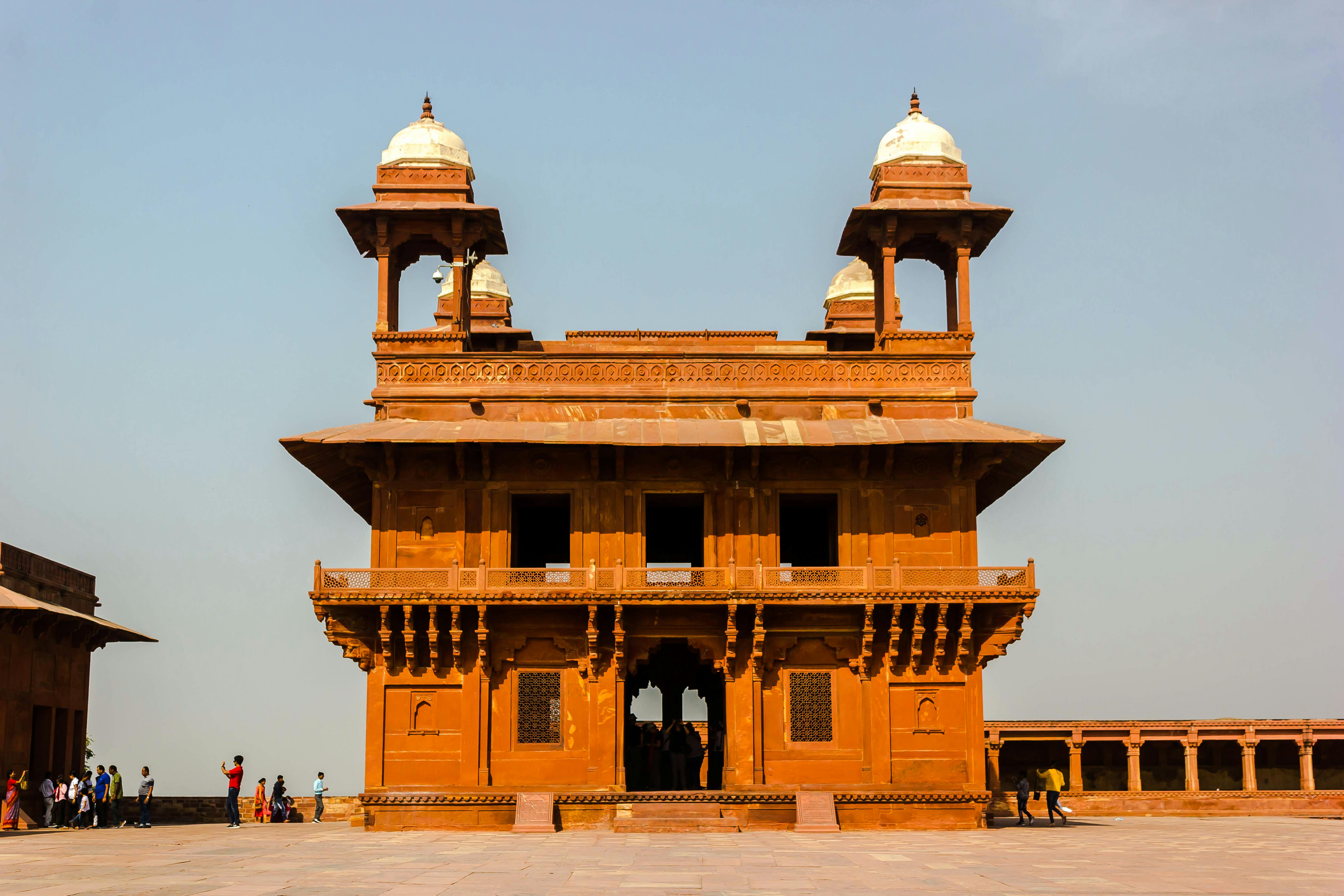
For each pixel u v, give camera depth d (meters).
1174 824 31.30
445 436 27.92
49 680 35.53
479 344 37.59
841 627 28.09
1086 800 37.03
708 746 35.31
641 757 31.84
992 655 28.00
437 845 23.39
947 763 27.70
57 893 15.70
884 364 29.81
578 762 27.55
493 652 27.88
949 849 22.30
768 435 28.25
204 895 15.54
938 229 30.69
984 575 27.88
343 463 29.53
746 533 28.52
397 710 27.66
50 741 35.53
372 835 26.17
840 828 27.03
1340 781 48.97
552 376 29.61
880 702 27.81
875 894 15.80
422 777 27.41
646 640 28.05
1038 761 48.94
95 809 32.25
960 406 29.62
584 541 28.38
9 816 30.61
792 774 27.67
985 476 30.91
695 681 35.03
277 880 17.30
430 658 27.88
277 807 35.38
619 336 35.75
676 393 29.48
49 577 36.25
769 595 27.50
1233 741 47.97
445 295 41.50
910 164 31.19
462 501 28.53
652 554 39.22
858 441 27.89
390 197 30.83
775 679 28.03
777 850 22.17
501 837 25.34
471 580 27.56
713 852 21.67
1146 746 48.88
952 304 32.03
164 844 24.12
